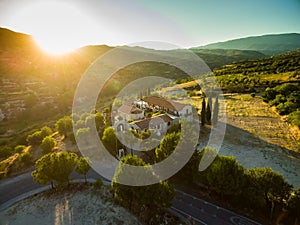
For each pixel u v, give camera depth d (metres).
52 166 25.11
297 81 87.06
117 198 22.75
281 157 34.25
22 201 24.89
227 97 80.62
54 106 96.19
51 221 21.02
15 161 35.09
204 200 23.69
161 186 20.11
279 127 48.50
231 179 21.06
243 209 21.86
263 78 100.12
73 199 24.69
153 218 20.77
